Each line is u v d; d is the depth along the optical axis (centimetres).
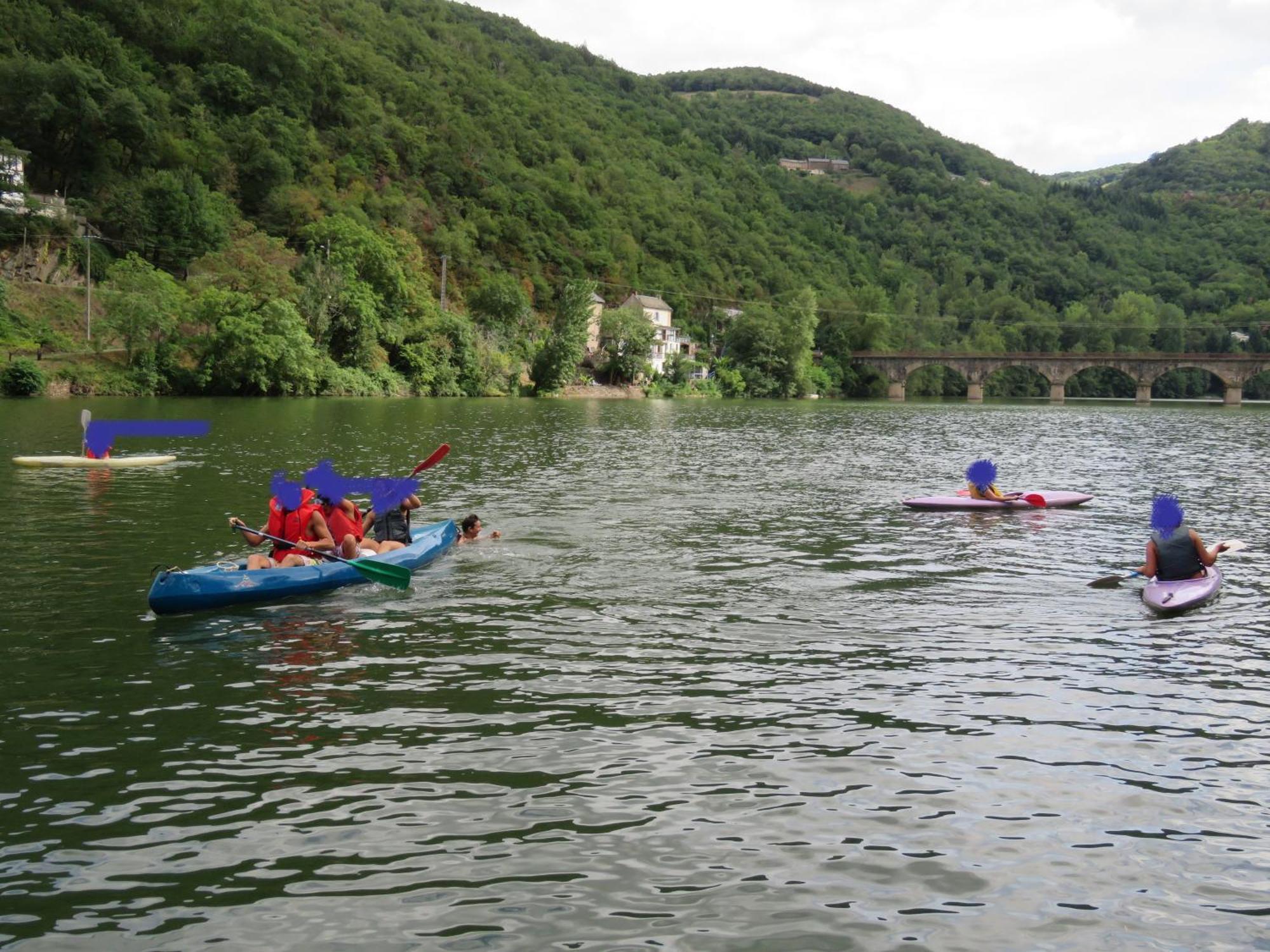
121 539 1591
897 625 1125
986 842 620
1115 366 13088
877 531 1786
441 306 10888
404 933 517
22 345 6825
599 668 957
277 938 511
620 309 11850
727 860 594
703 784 697
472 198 14825
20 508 1900
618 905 545
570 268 14588
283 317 7469
